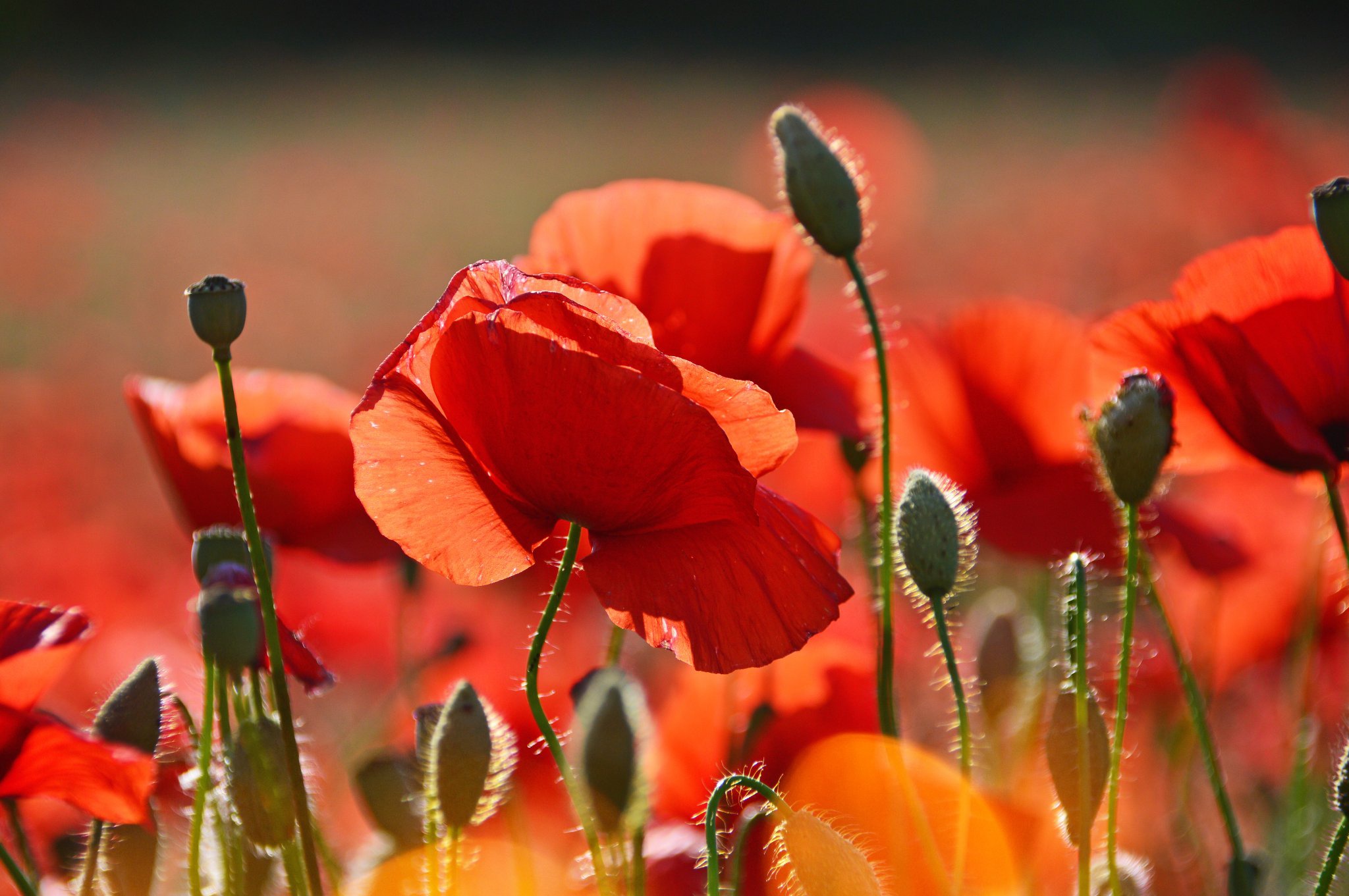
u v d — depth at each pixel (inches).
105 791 29.6
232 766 30.1
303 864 30.5
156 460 34.0
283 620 30.5
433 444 29.9
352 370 118.5
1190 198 141.5
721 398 29.6
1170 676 36.9
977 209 198.7
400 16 537.3
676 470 29.5
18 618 29.9
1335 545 36.8
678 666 39.9
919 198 200.8
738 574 30.0
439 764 30.0
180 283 181.3
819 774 33.1
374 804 31.4
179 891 33.1
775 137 31.7
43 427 92.2
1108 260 120.3
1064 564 32.8
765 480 47.5
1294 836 33.8
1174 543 35.2
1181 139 142.5
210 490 33.5
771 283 33.6
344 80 450.9
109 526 71.6
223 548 30.9
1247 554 35.7
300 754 30.8
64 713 39.3
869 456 34.3
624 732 31.1
